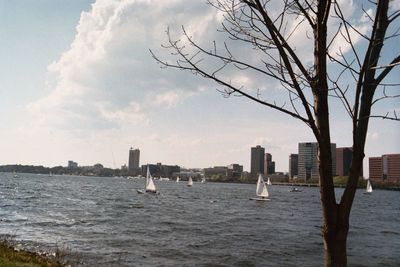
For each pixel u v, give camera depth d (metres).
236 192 177.12
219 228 48.38
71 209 68.00
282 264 28.50
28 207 68.31
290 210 85.00
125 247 32.69
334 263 4.02
